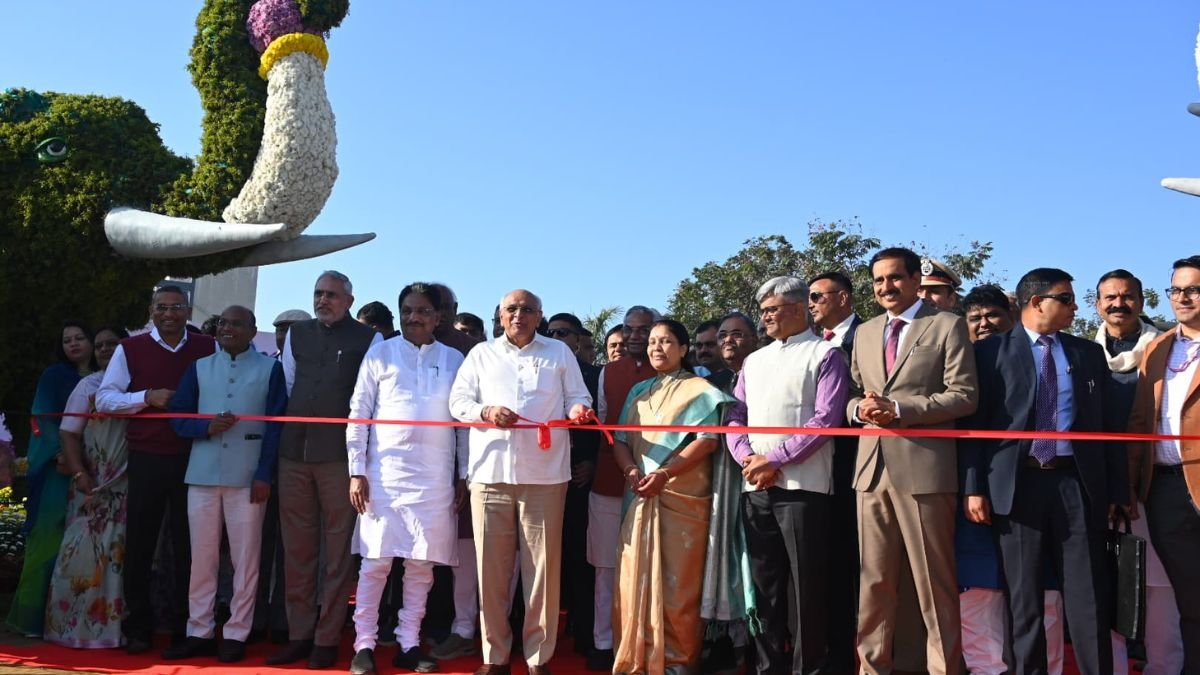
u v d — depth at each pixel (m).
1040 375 4.41
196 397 5.38
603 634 5.29
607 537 5.36
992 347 4.59
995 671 4.68
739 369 5.66
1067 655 5.55
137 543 5.32
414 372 5.17
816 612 4.64
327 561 5.13
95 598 5.40
